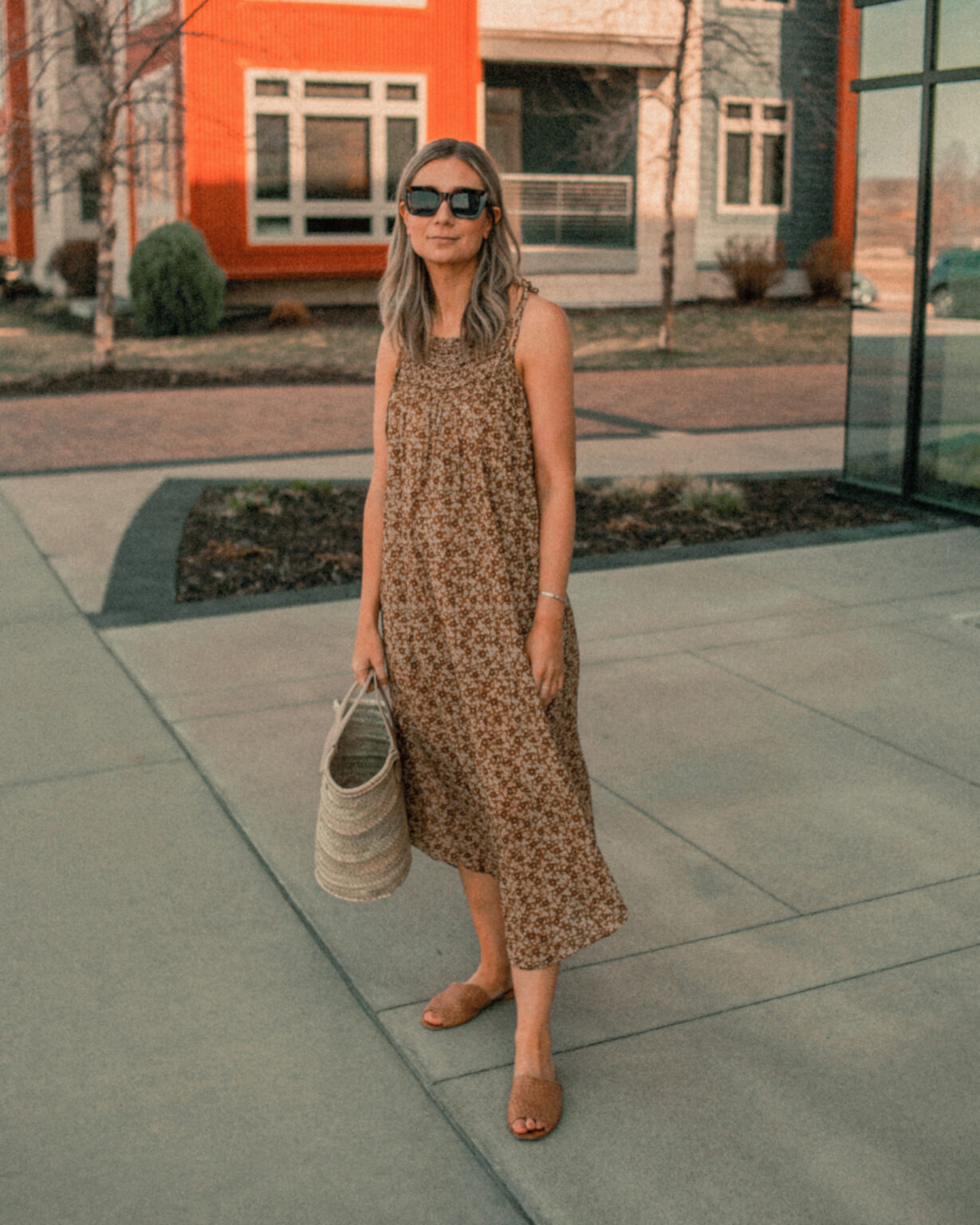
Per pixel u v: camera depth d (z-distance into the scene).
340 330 19.98
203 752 4.36
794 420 13.09
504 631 2.46
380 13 20.62
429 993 2.92
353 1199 2.26
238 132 20.45
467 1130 2.43
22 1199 2.25
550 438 2.44
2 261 27.78
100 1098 2.54
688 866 3.52
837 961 3.03
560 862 2.49
